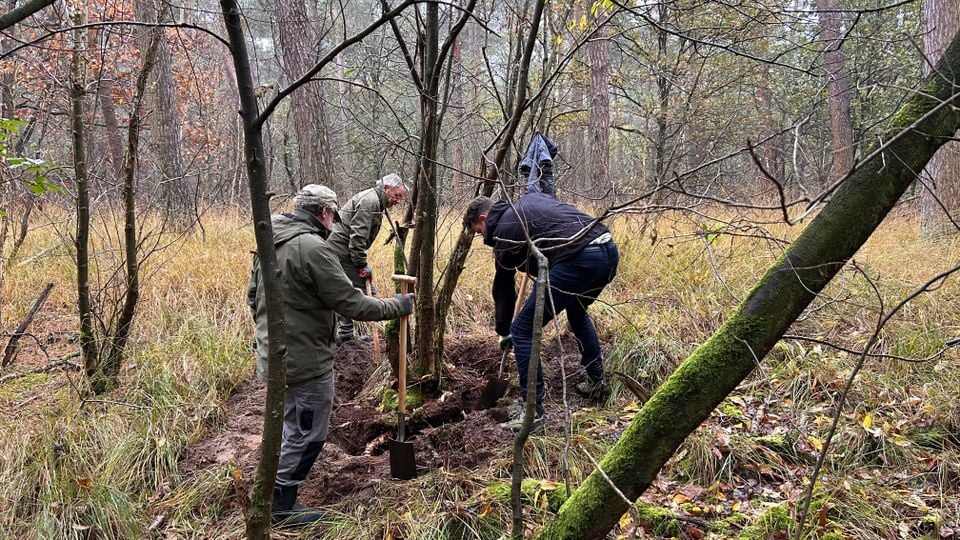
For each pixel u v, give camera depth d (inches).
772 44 289.6
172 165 328.5
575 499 84.6
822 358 158.2
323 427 124.0
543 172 155.5
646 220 246.1
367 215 183.3
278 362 78.7
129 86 256.4
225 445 152.1
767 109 475.2
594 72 332.2
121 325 165.8
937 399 138.7
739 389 154.4
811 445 131.6
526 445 135.9
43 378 178.2
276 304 77.4
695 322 185.8
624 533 109.9
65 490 127.3
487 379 180.4
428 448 146.7
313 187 120.7
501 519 114.7
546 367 174.7
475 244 259.1
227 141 442.9
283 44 303.9
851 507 112.5
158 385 167.6
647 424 78.4
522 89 133.8
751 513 115.2
